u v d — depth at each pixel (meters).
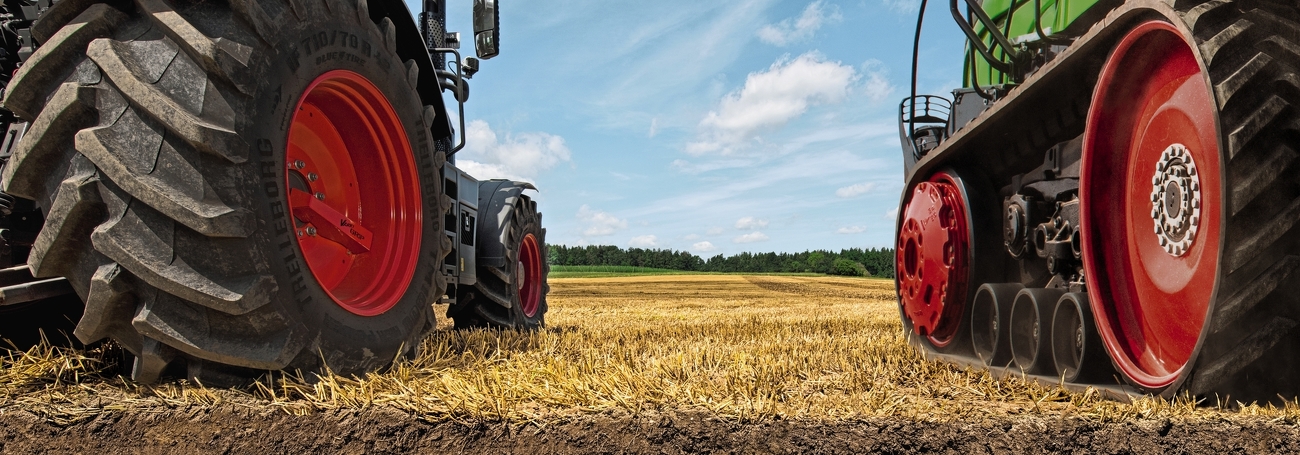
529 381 2.59
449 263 4.55
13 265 2.43
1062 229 3.12
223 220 2.08
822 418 2.18
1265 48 2.01
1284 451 1.96
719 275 58.94
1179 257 2.33
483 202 5.80
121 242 2.01
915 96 4.76
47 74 2.12
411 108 3.30
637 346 4.48
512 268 5.78
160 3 2.18
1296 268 1.95
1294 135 1.96
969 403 2.56
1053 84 3.05
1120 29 2.50
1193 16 2.06
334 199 3.09
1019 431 2.11
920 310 4.20
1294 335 2.02
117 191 2.05
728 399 2.36
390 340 2.90
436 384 2.51
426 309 3.30
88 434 2.06
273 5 2.40
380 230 3.21
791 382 2.96
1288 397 2.14
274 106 2.35
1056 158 3.27
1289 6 2.09
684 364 3.26
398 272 3.17
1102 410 2.24
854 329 6.36
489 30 4.19
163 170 2.05
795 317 8.76
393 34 3.20
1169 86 2.40
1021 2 4.04
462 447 2.06
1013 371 3.13
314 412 2.17
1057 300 3.09
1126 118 2.67
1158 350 2.50
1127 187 2.68
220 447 2.06
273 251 2.28
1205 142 2.14
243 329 2.21
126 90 2.04
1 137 2.55
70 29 2.11
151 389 2.23
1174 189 2.33
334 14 2.72
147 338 2.12
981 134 3.66
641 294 26.47
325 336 2.49
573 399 2.35
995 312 3.50
